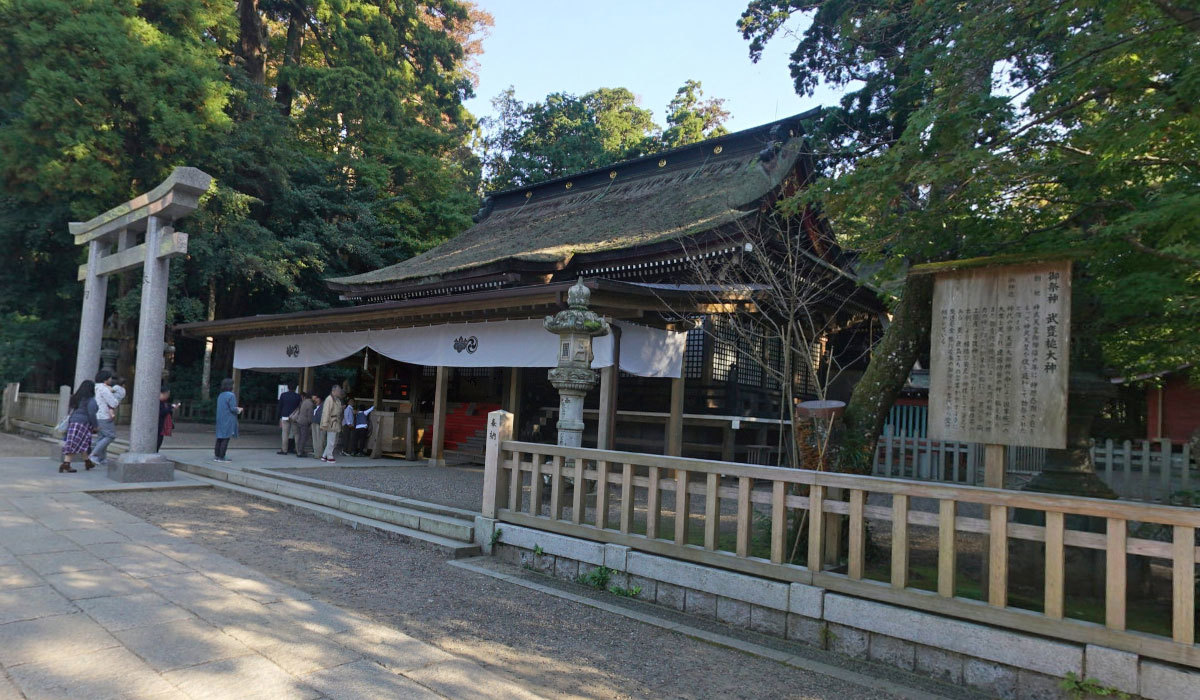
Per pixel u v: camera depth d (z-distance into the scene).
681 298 9.85
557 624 5.02
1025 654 3.84
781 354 15.21
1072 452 5.29
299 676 3.62
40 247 21.33
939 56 7.29
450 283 16.50
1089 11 5.95
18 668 3.45
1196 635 4.01
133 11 19.70
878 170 6.05
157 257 10.20
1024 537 3.96
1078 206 6.06
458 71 42.97
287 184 25.00
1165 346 6.18
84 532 6.67
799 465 6.18
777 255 12.12
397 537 7.46
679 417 10.98
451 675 3.84
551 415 15.02
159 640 3.97
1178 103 4.87
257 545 6.86
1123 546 3.64
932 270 5.10
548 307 10.39
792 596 4.75
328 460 12.96
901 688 4.07
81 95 18.25
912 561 6.22
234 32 24.25
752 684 4.09
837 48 15.41
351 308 12.91
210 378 26.86
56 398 15.98
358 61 30.31
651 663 4.36
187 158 20.88
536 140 42.12
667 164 20.64
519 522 6.74
